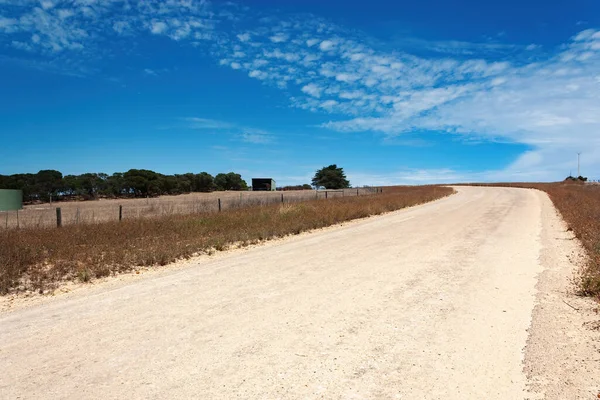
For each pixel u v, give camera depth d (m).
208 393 3.47
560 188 41.44
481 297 6.14
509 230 13.77
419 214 20.67
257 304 5.93
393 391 3.49
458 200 32.31
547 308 5.60
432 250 10.04
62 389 3.57
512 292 6.40
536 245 10.67
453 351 4.27
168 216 16.23
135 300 6.28
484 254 9.48
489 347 4.37
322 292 6.48
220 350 4.33
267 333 4.79
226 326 5.04
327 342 4.51
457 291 6.46
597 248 8.89
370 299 6.07
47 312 5.82
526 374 3.78
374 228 15.02
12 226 14.46
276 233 13.28
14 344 4.61
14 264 8.28
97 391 3.53
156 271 8.40
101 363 4.07
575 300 5.95
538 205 25.17
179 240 11.65
